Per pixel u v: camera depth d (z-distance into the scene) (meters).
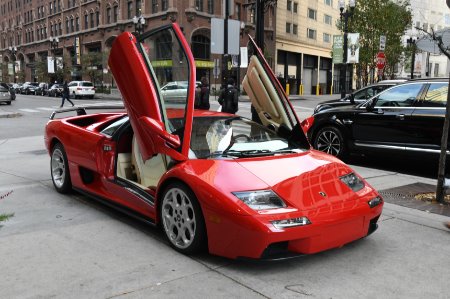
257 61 4.87
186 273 3.61
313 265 3.80
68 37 61.56
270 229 3.36
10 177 7.19
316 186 3.87
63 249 4.11
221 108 12.69
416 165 8.70
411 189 6.50
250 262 3.55
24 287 3.36
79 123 6.31
